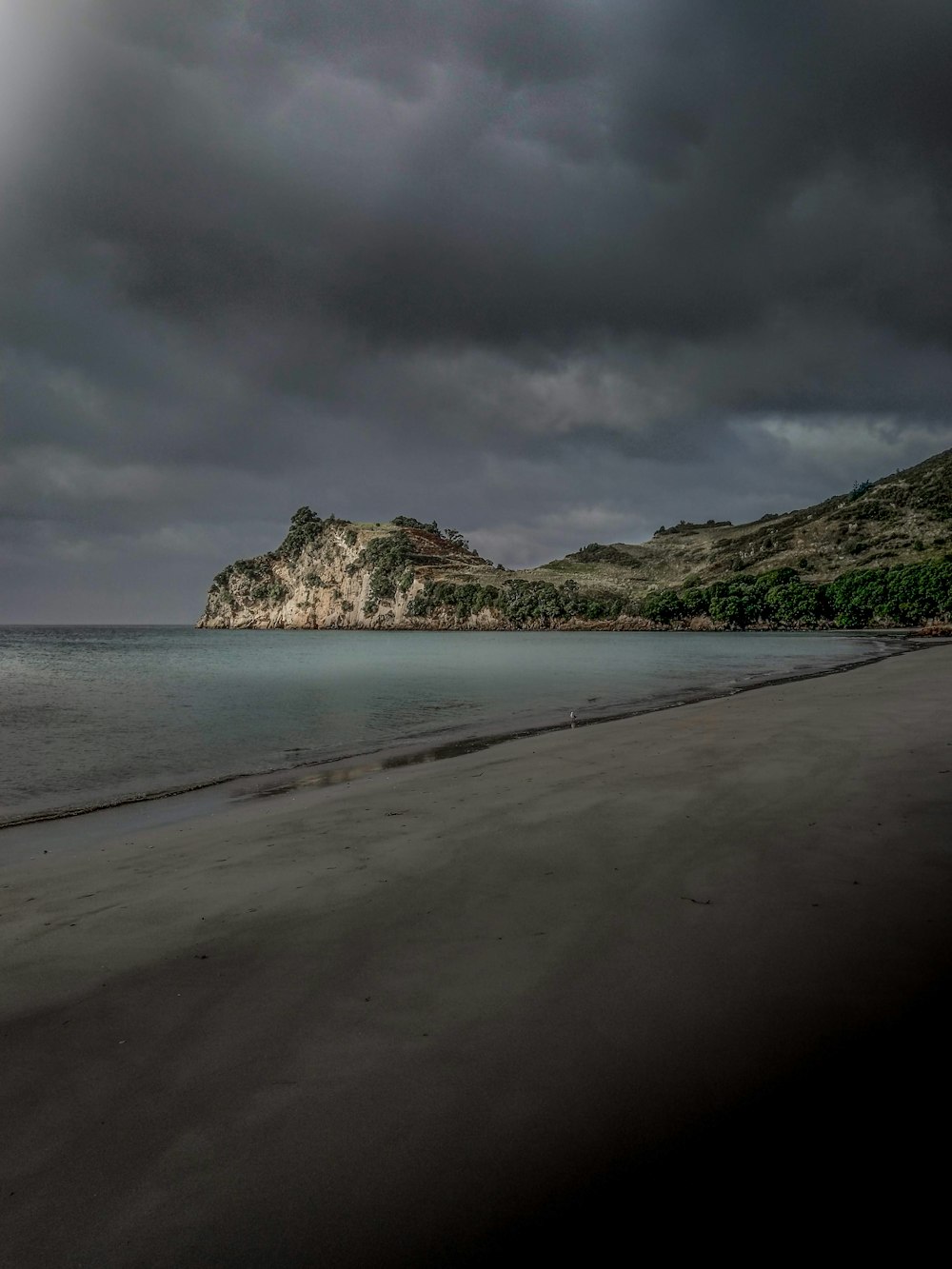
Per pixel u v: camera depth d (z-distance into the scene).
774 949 3.72
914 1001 3.15
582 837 5.93
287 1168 2.32
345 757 11.95
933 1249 1.87
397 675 33.88
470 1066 2.82
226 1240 2.04
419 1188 2.21
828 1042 2.86
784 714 12.98
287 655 62.59
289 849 6.13
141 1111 2.64
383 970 3.71
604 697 20.84
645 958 3.70
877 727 10.67
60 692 26.22
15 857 6.60
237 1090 2.74
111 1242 2.04
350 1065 2.87
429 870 5.32
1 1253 2.00
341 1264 1.94
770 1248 1.90
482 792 7.95
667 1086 2.63
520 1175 2.24
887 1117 2.39
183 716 18.61
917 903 4.22
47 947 4.25
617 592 193.25
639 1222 2.02
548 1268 1.88
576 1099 2.59
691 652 52.62
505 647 72.12
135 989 3.64
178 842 6.75
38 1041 3.17
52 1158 2.41
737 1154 2.27
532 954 3.81
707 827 5.99
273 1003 3.42
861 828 5.71
